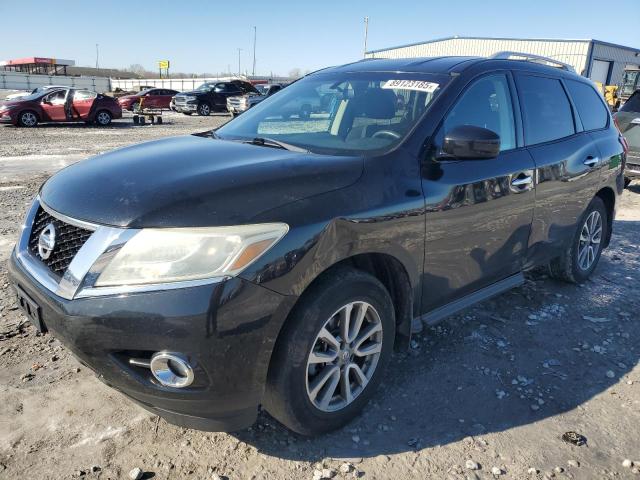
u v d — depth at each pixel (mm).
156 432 2600
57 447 2471
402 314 2936
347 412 2656
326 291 2373
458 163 3023
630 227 6812
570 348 3588
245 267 2102
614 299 4430
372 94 3301
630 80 21922
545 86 3982
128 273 2068
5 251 4977
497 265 3459
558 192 3852
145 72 104250
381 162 2699
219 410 2229
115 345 2100
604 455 2572
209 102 27875
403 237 2682
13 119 19109
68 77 58156
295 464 2430
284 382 2330
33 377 2990
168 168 2508
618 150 4672
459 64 3408
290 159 2609
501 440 2650
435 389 3049
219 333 2078
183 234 2072
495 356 3436
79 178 2576
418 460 2488
